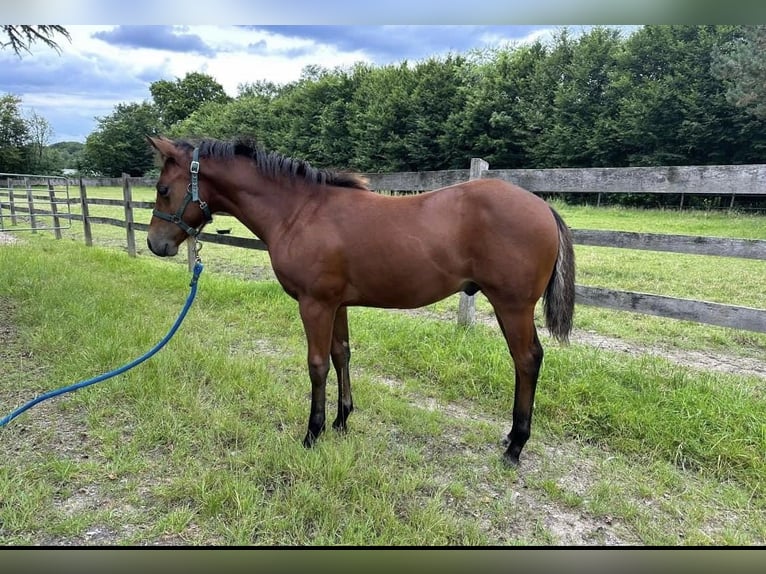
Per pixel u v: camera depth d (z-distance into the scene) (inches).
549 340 162.1
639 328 179.5
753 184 106.3
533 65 840.9
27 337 151.3
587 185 135.1
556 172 140.6
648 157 705.6
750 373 136.6
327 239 91.3
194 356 137.7
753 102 561.6
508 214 87.1
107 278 233.1
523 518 81.8
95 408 111.6
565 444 104.5
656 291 220.5
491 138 874.8
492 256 87.9
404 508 82.7
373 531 76.6
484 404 120.7
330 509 79.4
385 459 95.5
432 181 169.2
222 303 201.6
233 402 116.2
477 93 858.1
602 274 258.5
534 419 112.6
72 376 125.9
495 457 97.7
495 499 86.4
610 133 734.5
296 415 111.0
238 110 1392.7
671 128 685.9
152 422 104.8
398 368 140.1
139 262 279.3
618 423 106.0
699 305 119.0
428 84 930.1
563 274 93.0
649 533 78.3
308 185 96.9
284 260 94.6
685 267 275.1
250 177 98.0
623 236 132.1
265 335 169.8
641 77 727.1
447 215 89.6
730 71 559.5
